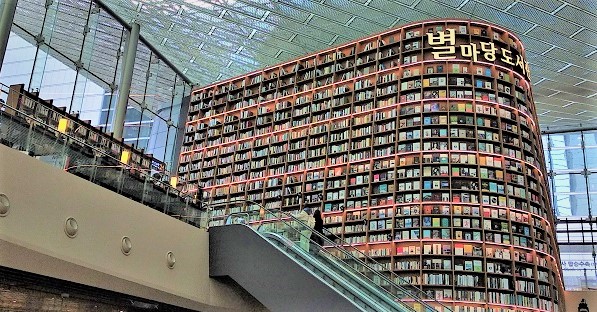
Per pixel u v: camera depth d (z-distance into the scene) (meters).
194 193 11.02
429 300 8.84
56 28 14.92
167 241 8.43
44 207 6.37
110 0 16.17
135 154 13.20
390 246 12.24
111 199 7.46
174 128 20.36
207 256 9.38
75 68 15.63
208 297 9.12
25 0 13.84
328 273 8.48
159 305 9.33
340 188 13.50
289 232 9.27
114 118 16.64
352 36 16.44
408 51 13.64
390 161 12.94
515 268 11.74
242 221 9.67
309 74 15.33
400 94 13.43
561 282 13.57
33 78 13.98
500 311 11.27
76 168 7.27
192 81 21.27
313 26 16.05
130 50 17.28
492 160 12.52
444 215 12.05
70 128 11.09
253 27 16.48
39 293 7.45
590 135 22.03
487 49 13.41
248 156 15.66
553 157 22.22
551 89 18.64
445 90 13.07
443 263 11.73
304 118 15.00
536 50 16.22
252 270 8.98
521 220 12.19
